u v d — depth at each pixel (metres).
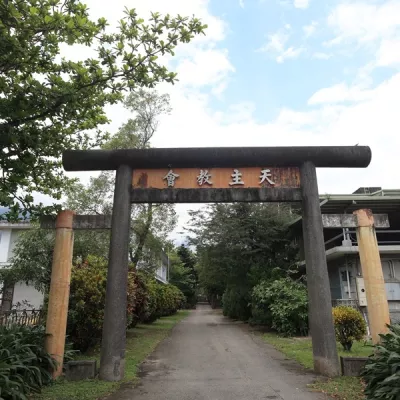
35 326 7.93
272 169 8.15
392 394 5.27
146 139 19.12
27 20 6.29
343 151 8.03
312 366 8.27
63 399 5.87
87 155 8.07
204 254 20.30
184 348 11.50
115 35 7.38
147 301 15.87
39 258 12.95
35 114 7.17
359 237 7.93
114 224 7.73
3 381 5.29
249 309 19.95
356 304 14.27
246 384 6.89
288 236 18.25
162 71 7.80
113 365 7.07
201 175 8.09
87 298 9.62
